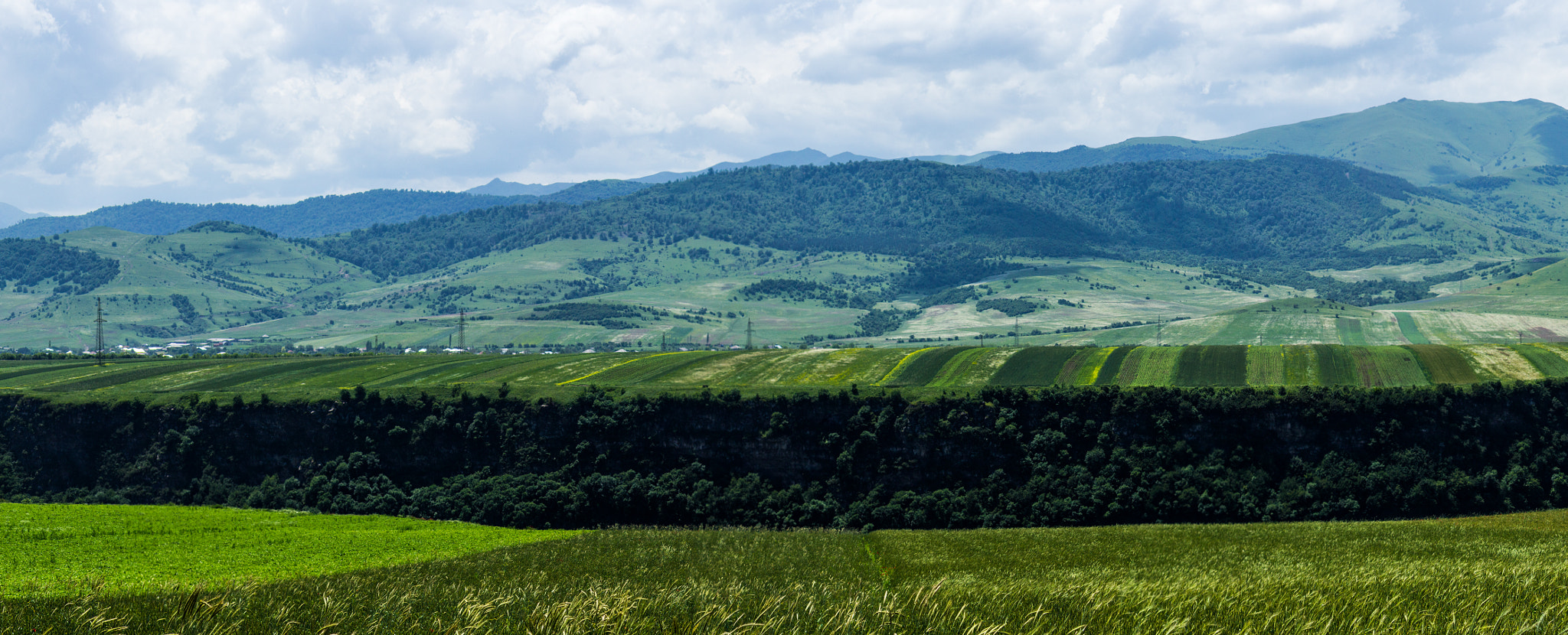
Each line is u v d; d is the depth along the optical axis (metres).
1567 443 109.44
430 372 151.12
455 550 75.94
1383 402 112.06
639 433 118.31
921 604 31.14
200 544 75.19
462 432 120.19
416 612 33.62
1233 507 103.81
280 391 128.25
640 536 88.19
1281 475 107.38
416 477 117.06
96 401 126.06
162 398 126.62
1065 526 103.44
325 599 34.50
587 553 73.19
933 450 113.56
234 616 31.95
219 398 125.12
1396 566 46.34
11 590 50.97
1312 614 29.55
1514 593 33.62
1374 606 30.62
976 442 113.62
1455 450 108.19
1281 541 73.88
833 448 114.56
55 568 62.22
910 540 82.19
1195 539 77.44
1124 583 38.44
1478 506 101.75
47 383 143.62
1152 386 121.88
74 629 29.94
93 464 121.44
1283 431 110.62
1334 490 104.00
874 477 112.00
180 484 118.00
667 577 55.94
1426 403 112.38
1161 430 112.00
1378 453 108.12
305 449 120.38
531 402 121.88
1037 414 116.12
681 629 28.25
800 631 28.36
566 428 119.38
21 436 124.38
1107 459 110.69
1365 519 99.88
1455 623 28.00
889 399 118.62
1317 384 124.19
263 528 85.62
